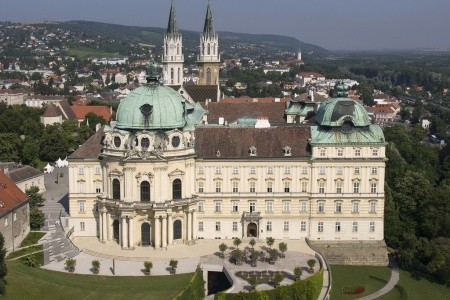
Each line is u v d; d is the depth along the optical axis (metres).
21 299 134.62
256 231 189.38
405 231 194.38
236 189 187.25
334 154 185.00
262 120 199.88
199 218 188.50
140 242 183.38
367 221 188.12
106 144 183.00
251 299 146.12
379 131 187.50
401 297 160.12
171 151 179.25
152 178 178.50
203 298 156.50
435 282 172.00
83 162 187.00
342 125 186.25
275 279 152.88
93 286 150.00
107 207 184.25
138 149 178.00
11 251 169.75
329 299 158.00
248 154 185.88
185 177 182.62
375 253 184.00
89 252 177.50
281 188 187.12
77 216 190.88
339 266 181.38
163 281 155.75
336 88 195.75
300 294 151.00
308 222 188.88
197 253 177.38
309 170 186.25
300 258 174.38
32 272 153.00
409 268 180.25
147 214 181.38
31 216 188.25
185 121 187.62
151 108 179.88
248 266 167.00
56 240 181.00
